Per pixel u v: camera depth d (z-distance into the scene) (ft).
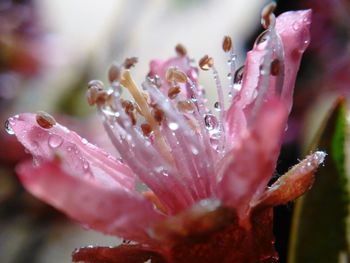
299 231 0.19
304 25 0.17
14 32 0.41
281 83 0.17
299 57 0.17
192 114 0.18
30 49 0.41
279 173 0.18
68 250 0.36
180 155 0.17
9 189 0.36
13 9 0.42
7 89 0.40
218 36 0.42
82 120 0.36
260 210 0.16
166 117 0.17
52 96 0.40
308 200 0.19
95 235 0.36
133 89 0.17
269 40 0.17
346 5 0.34
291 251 0.19
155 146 0.17
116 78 0.17
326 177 0.19
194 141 0.17
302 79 0.34
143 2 0.43
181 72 0.18
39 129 0.17
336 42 0.35
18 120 0.18
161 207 0.17
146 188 0.17
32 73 0.41
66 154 0.17
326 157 0.20
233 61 0.18
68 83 0.40
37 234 0.36
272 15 0.17
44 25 0.42
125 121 0.17
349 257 0.19
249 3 0.41
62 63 0.42
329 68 0.34
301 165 0.16
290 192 0.16
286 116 0.15
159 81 0.18
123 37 0.42
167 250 0.15
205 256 0.15
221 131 0.17
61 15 0.43
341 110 0.20
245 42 0.35
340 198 0.19
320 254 0.19
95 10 0.43
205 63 0.18
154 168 0.17
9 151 0.36
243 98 0.17
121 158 0.18
